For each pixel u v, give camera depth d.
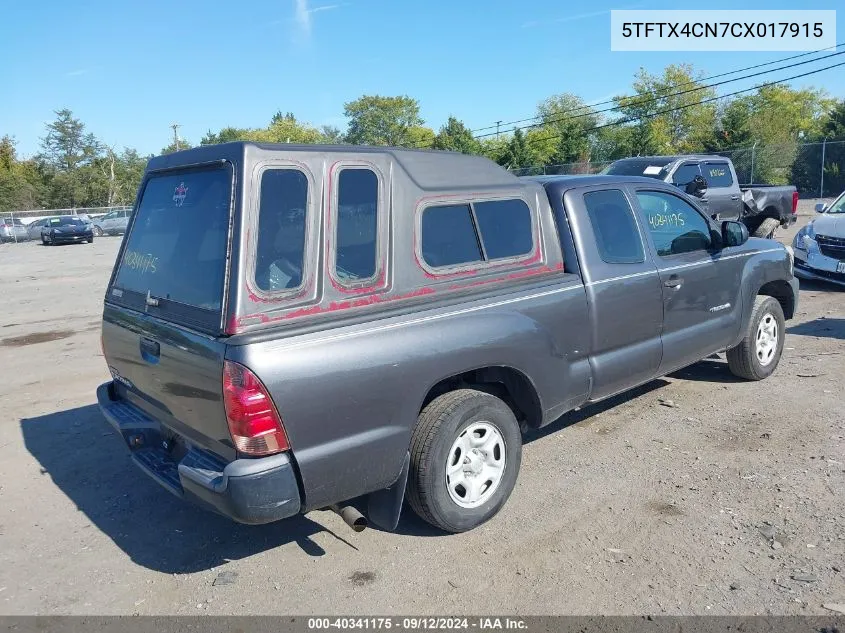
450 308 3.73
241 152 3.21
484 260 4.04
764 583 3.33
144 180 4.23
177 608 3.36
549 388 4.24
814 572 3.39
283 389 3.08
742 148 35.75
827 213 11.22
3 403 6.67
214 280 3.26
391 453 3.48
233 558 3.79
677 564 3.52
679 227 5.36
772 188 15.18
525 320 4.04
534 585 3.40
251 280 3.13
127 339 3.96
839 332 8.02
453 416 3.68
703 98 65.69
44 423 6.05
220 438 3.22
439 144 54.66
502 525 3.98
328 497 3.30
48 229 32.19
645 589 3.33
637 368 4.90
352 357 3.29
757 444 4.93
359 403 3.32
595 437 5.19
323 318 3.32
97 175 75.25
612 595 3.29
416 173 3.77
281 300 3.20
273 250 3.21
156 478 3.67
